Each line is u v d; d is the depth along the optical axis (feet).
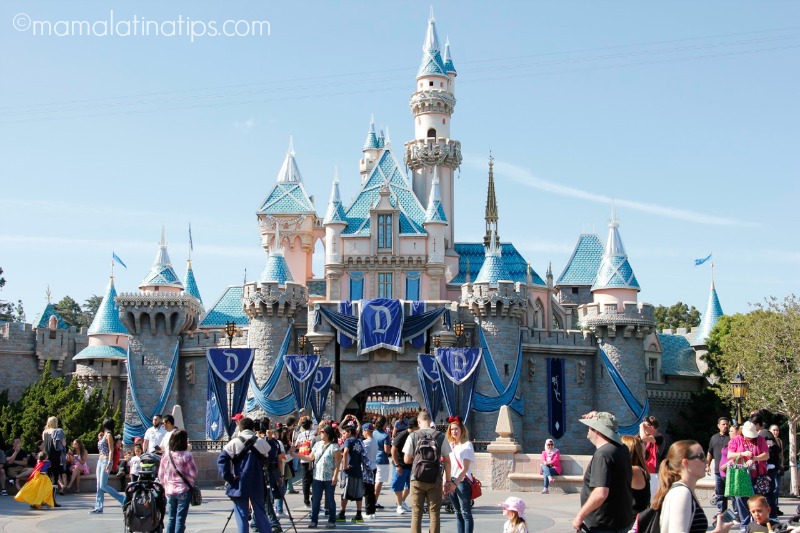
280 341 244.83
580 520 46.24
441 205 281.74
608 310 258.16
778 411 239.09
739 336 255.91
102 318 289.74
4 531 83.05
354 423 91.86
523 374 251.60
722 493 84.84
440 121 328.08
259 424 84.38
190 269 348.59
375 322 235.81
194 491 71.05
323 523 89.51
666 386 306.35
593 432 47.62
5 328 290.76
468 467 70.13
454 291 292.40
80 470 123.54
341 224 279.28
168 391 252.83
